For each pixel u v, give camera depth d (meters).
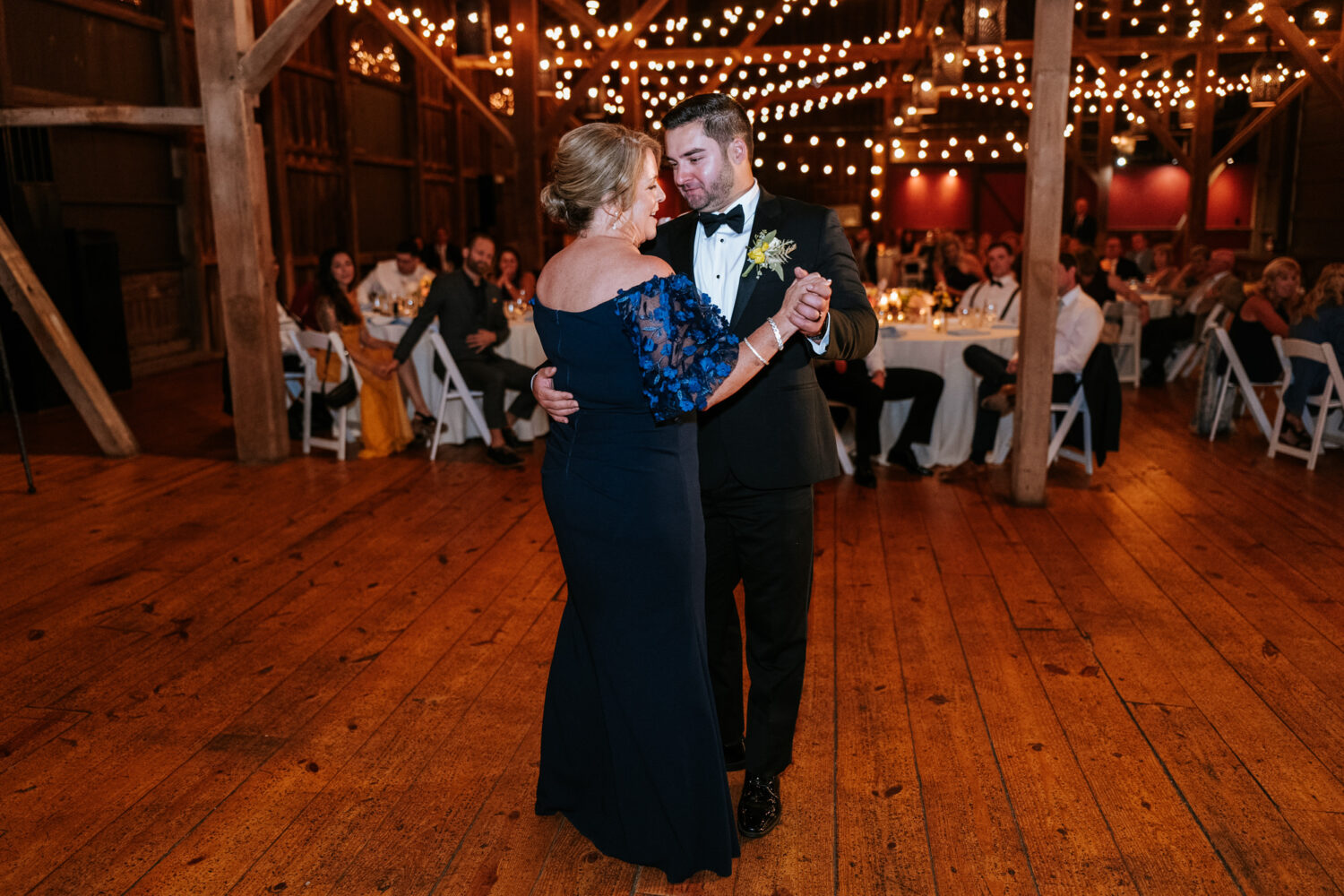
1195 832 2.30
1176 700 2.96
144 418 7.36
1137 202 17.02
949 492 5.36
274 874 2.17
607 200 1.91
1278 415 6.09
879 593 3.84
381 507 5.03
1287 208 14.27
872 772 2.57
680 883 2.14
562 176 1.91
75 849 2.26
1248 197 16.03
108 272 8.27
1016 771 2.57
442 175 14.66
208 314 10.41
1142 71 14.48
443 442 6.55
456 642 3.39
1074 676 3.12
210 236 10.39
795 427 2.16
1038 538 4.53
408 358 6.05
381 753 2.68
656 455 1.95
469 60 8.70
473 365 6.02
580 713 2.26
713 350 1.82
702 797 2.06
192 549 4.36
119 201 9.00
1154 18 15.86
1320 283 5.91
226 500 5.14
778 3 16.77
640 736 2.04
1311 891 2.10
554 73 9.59
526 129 9.47
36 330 5.88
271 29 5.40
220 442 6.55
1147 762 2.61
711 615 2.36
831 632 3.47
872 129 17.69
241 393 5.89
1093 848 2.25
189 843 2.28
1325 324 5.87
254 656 3.29
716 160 2.16
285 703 2.96
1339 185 12.63
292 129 10.80
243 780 2.55
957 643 3.37
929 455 5.96
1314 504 5.04
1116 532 4.61
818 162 17.95
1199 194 12.50
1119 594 3.82
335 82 11.59
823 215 2.22
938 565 4.16
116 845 2.28
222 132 5.57
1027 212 4.82
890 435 6.04
